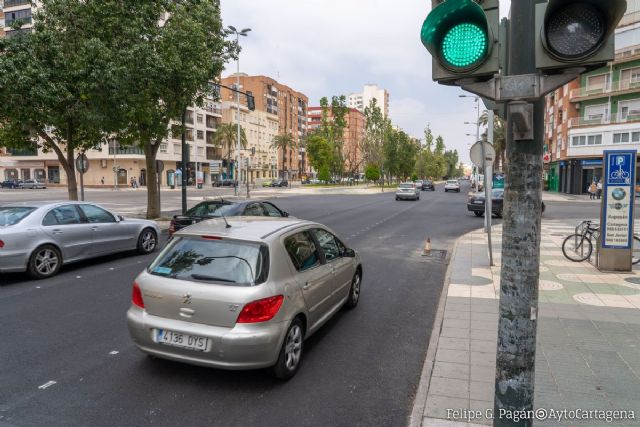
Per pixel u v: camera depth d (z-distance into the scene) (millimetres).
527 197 2369
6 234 7934
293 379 4453
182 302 4156
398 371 4676
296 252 4918
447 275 8938
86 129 16156
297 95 120562
